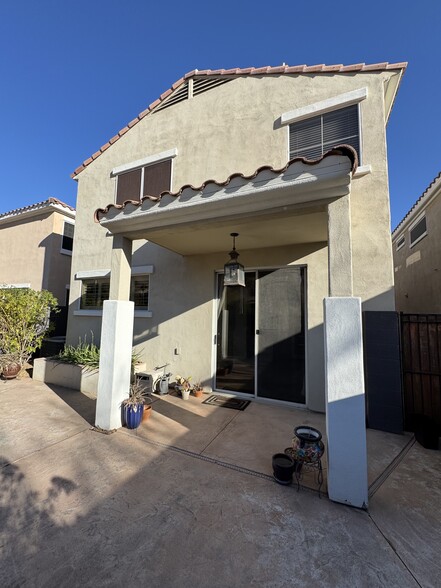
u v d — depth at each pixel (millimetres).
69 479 3055
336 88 5566
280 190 3309
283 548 2195
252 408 5453
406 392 4852
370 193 5035
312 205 3359
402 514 2607
